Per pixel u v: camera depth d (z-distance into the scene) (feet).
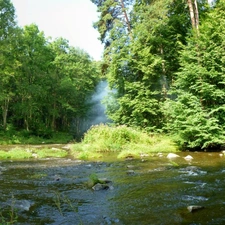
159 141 52.13
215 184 19.58
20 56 109.81
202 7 69.56
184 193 17.38
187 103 44.42
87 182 21.79
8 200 16.49
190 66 45.14
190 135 43.37
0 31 97.76
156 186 19.66
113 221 12.69
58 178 23.29
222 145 42.88
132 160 35.55
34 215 13.76
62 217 13.43
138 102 59.82
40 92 116.37
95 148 49.39
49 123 142.10
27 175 25.54
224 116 42.19
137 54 64.28
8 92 109.70
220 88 44.47
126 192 18.26
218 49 43.80
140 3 73.46
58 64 142.10
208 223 12.03
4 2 98.12
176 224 12.04
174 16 64.08
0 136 97.91
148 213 13.71
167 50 66.33
